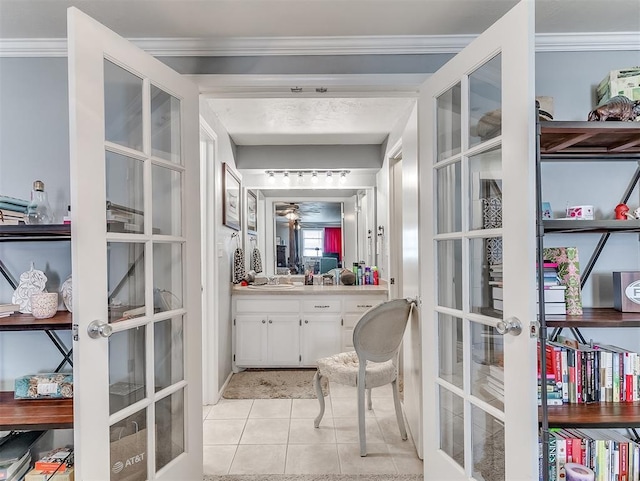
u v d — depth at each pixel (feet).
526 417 4.06
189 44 6.12
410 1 5.15
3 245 5.88
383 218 12.25
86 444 4.10
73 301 4.05
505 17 4.31
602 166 5.93
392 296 10.85
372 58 6.24
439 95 5.63
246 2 5.13
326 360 7.88
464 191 5.06
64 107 6.01
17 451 5.40
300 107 9.18
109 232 4.50
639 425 4.52
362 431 6.86
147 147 5.02
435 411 5.68
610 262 5.87
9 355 5.92
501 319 4.50
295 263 13.97
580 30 5.82
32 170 5.99
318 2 5.15
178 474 5.43
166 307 5.44
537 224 4.57
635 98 5.28
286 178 13.29
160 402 5.30
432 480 5.71
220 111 9.38
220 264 9.94
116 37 4.57
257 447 7.18
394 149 10.26
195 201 5.91
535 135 4.13
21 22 5.50
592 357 5.08
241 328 11.46
